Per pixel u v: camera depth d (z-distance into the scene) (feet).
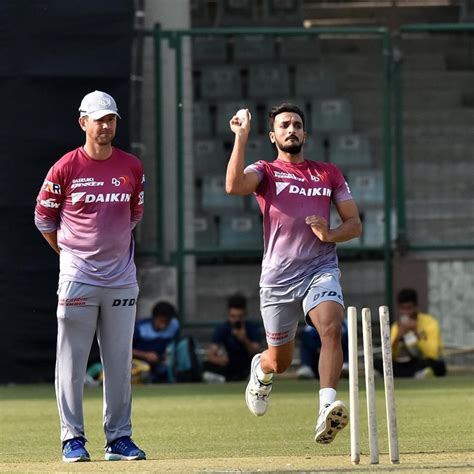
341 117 279.90
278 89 282.77
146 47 234.17
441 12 296.71
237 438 121.08
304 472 83.51
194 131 273.33
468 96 287.89
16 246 214.90
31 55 215.92
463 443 111.14
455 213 266.36
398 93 239.50
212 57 283.38
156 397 184.96
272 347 103.96
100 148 98.68
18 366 215.51
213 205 262.88
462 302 235.81
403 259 237.04
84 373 100.78
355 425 87.10
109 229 99.14
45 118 216.13
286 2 289.12
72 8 217.36
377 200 263.29
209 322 234.38
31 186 215.31
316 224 98.32
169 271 233.14
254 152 273.95
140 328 217.36
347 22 296.92
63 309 99.60
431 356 217.36
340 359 95.66
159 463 94.48
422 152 276.21
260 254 237.45
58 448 115.44
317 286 98.73
